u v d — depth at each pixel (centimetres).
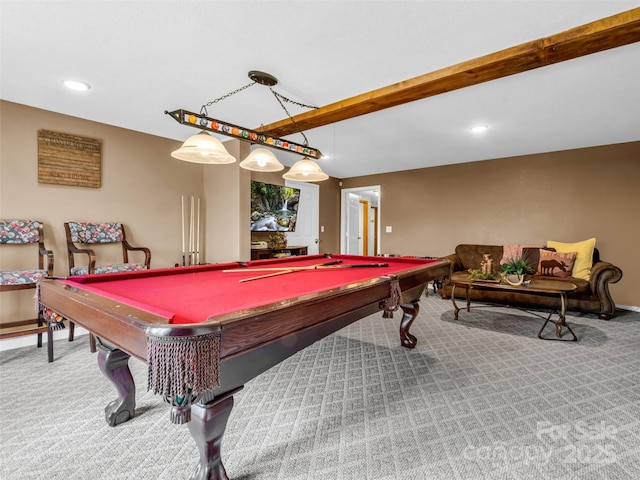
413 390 207
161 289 164
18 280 253
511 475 135
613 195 421
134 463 141
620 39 186
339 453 148
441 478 133
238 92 270
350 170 602
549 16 176
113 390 206
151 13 173
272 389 209
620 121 338
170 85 259
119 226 352
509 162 495
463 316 384
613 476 134
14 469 137
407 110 309
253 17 177
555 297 382
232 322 94
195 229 430
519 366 244
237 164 398
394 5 167
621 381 219
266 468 139
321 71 235
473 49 207
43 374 228
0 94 279
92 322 121
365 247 927
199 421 114
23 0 163
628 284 413
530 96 277
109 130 356
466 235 532
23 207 302
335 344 291
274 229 545
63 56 217
